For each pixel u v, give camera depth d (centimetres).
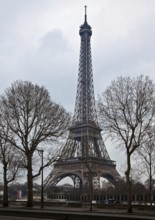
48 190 19025
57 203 10775
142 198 15512
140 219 3350
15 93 8419
